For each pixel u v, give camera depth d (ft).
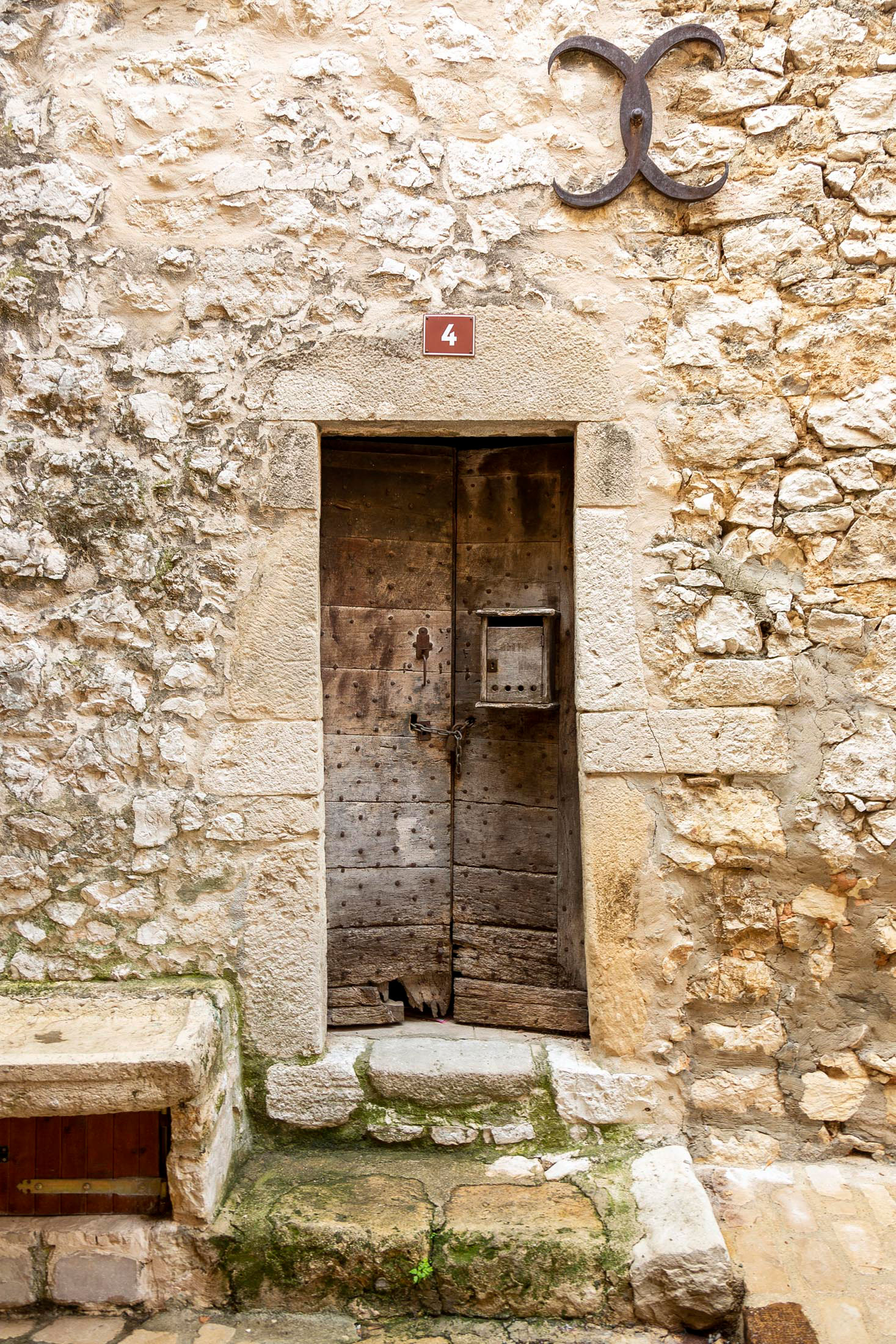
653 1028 8.29
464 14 8.38
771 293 8.28
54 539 8.29
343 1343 6.73
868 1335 6.36
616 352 8.34
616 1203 7.40
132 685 8.28
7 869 8.24
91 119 8.36
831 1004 8.23
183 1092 6.86
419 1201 7.47
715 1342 6.70
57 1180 7.47
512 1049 8.71
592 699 8.28
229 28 8.41
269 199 8.35
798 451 8.25
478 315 8.32
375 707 9.40
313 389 8.32
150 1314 7.11
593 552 8.32
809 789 8.20
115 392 8.32
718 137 8.28
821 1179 7.94
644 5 8.32
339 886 9.29
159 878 8.28
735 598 8.27
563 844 9.18
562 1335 6.79
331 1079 8.31
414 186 8.35
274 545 8.34
